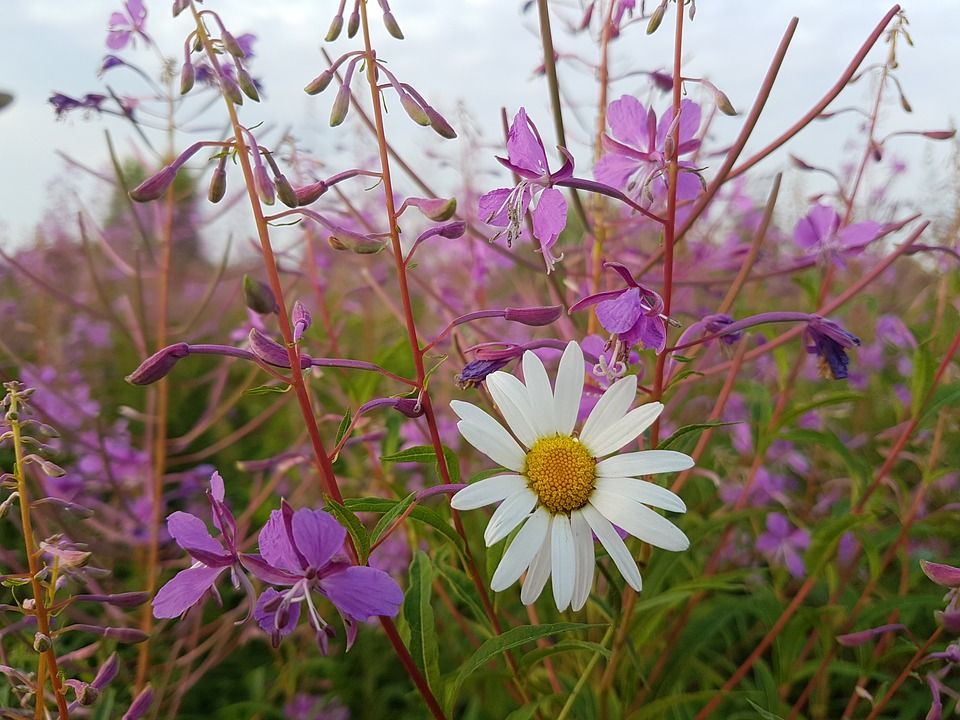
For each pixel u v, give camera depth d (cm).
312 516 12
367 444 30
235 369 56
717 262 30
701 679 28
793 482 37
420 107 14
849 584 30
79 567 15
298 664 30
